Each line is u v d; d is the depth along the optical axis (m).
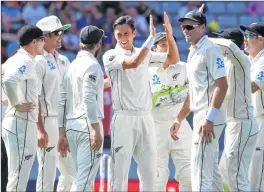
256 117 29.53
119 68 26.67
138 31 62.28
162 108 30.69
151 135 27.44
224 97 25.03
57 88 29.73
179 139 30.69
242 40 28.31
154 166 27.53
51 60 29.75
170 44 28.12
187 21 25.70
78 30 60.69
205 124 25.03
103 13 62.50
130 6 63.62
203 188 25.59
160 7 64.81
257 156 29.50
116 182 27.30
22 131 27.41
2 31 60.19
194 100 25.98
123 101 27.02
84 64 25.95
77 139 26.22
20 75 27.00
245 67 27.14
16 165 27.48
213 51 25.25
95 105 25.48
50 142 29.41
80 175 26.03
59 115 27.25
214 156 26.47
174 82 30.50
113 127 27.19
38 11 62.41
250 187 29.53
